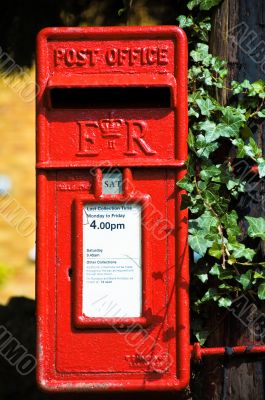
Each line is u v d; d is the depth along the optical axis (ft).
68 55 17.51
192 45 19.16
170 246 17.52
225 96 18.69
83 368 17.63
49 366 17.66
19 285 38.52
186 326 17.53
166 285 17.54
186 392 19.08
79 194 17.53
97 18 25.88
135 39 17.46
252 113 18.60
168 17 25.00
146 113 17.47
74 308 17.54
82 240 17.52
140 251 17.51
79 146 17.51
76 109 17.53
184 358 17.54
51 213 17.56
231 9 18.81
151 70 17.40
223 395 18.83
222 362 18.83
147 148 17.44
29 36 26.27
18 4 26.02
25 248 39.34
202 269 18.60
